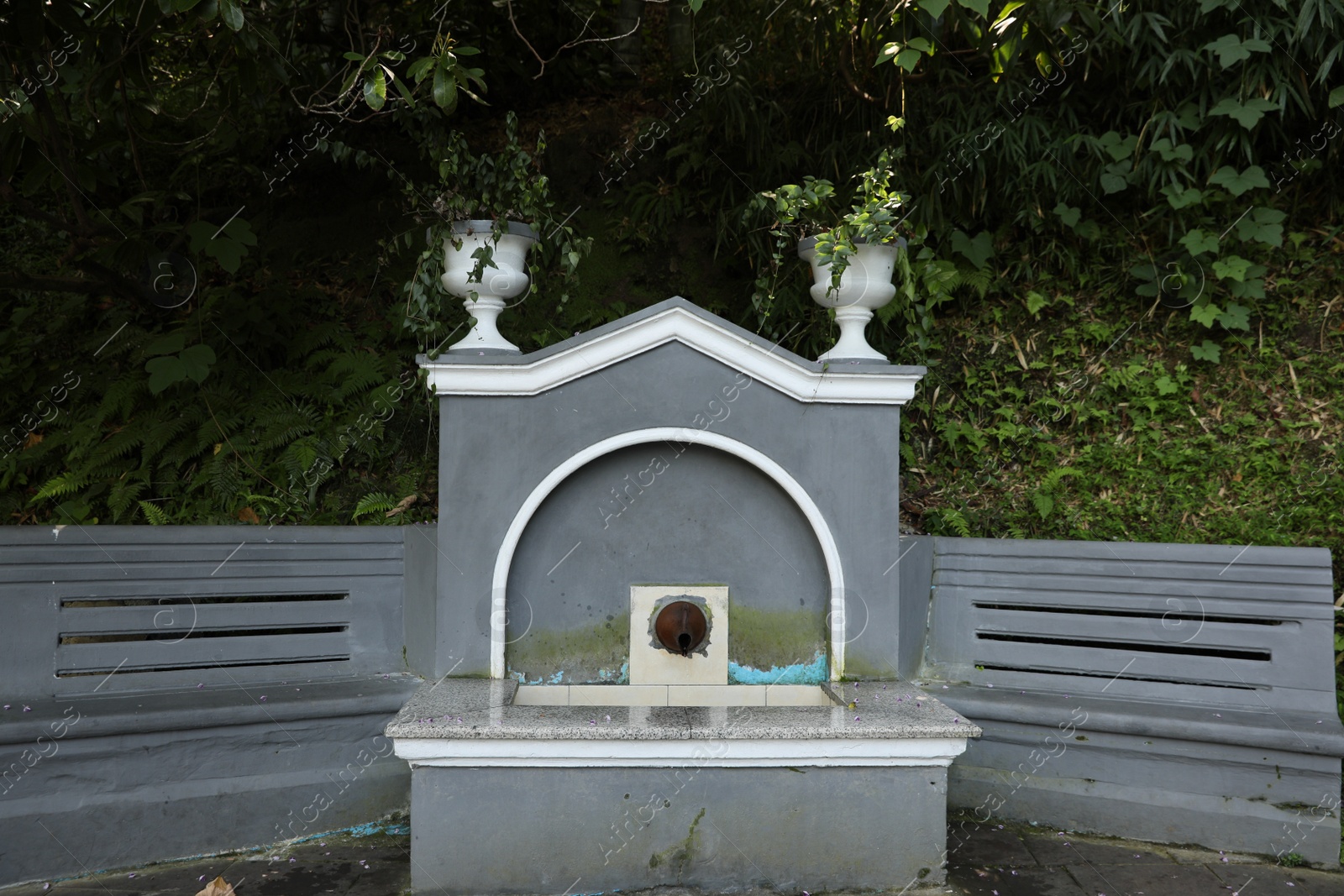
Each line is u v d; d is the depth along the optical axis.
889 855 2.82
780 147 5.17
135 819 3.00
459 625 3.28
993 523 4.36
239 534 3.43
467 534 3.27
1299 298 4.46
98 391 4.79
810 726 2.77
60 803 2.90
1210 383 4.45
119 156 5.89
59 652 3.14
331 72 5.71
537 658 3.40
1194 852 3.18
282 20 5.22
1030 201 4.75
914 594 3.62
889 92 4.68
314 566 3.53
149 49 4.23
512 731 2.69
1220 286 4.49
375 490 4.55
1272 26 4.12
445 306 5.11
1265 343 4.44
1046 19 3.83
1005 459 4.57
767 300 3.89
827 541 3.35
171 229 4.68
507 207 3.40
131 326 5.01
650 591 3.44
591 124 6.07
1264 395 4.34
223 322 4.80
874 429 3.37
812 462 3.35
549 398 3.30
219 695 3.22
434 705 2.91
